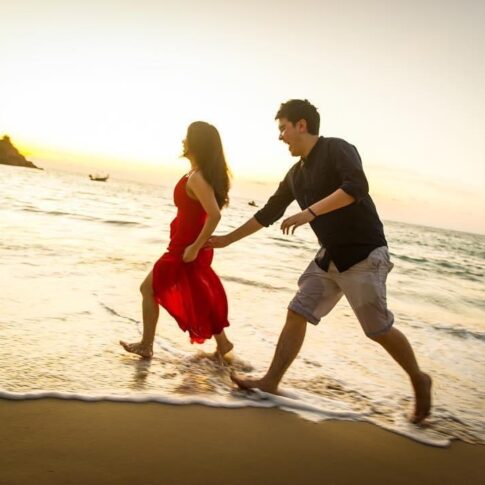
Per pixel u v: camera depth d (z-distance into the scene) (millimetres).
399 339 2803
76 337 3596
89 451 2010
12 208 15070
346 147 2793
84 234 10523
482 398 3549
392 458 2340
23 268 5875
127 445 2100
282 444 2322
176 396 2697
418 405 2814
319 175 2854
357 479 2094
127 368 3088
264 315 5156
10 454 1915
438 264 17391
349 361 3967
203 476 1943
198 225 3279
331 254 2861
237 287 6605
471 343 5309
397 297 8320
